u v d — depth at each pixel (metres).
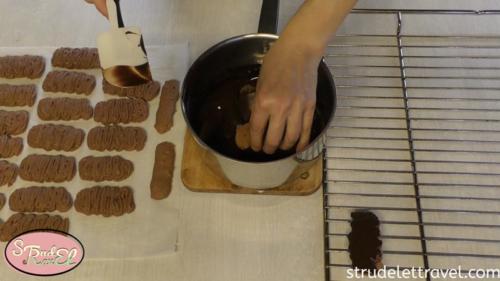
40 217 0.68
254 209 0.69
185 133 0.75
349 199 0.69
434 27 0.85
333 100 0.60
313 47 0.52
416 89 0.78
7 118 0.76
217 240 0.67
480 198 0.66
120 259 0.65
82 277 0.65
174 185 0.71
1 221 0.68
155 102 0.78
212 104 0.68
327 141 0.74
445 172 0.70
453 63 0.80
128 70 0.66
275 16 0.67
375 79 0.79
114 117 0.75
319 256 0.65
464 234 0.65
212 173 0.70
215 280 0.64
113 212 0.67
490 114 0.75
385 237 0.65
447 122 0.75
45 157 0.73
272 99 0.50
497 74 0.79
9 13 0.90
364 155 0.72
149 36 0.86
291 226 0.68
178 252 0.66
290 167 0.60
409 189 0.69
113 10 0.62
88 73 0.81
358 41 0.84
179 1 0.90
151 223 0.67
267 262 0.65
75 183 0.71
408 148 0.73
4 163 0.72
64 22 0.89
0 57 0.82
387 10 0.82
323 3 0.51
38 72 0.80
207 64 0.66
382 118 0.75
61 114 0.76
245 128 0.63
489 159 0.71
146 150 0.74
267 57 0.53
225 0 0.90
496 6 0.88
